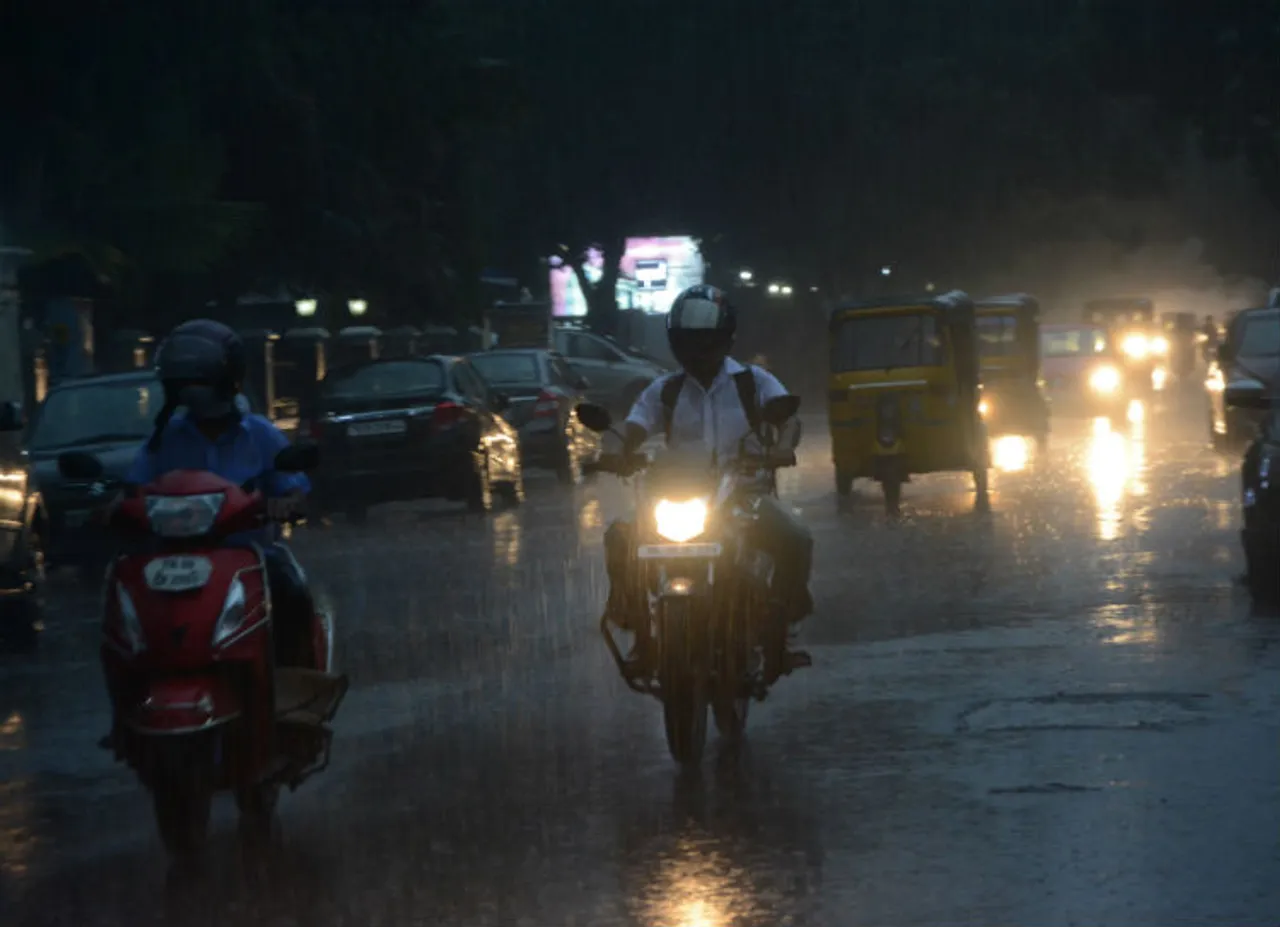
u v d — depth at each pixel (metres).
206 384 13.90
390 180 66.88
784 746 16.14
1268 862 11.93
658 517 14.99
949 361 38.88
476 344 82.25
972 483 44.78
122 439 33.94
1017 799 13.82
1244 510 24.33
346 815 14.35
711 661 15.05
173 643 12.70
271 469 14.17
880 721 17.05
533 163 113.12
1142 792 13.90
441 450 41.59
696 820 13.62
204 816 13.34
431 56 65.44
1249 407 25.58
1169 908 11.05
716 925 11.01
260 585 13.15
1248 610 22.84
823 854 12.51
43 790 16.02
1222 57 91.75
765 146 116.00
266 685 13.09
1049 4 125.75
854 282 125.75
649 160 115.06
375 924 11.38
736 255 122.69
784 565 16.17
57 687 21.73
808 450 62.03
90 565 35.75
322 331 67.56
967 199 121.62
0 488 24.69
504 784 15.16
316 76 62.22
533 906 11.59
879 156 118.69
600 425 15.98
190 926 11.52
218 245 52.16
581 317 120.69
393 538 37.47
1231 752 15.15
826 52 116.44
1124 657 19.86
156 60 52.72
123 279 51.69
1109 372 73.75
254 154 59.91
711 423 16.08
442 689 19.91
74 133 50.62
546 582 29.00
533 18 113.12
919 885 11.68
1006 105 122.31
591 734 17.11
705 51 114.56
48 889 12.59
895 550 31.05
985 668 19.58
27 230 49.69
